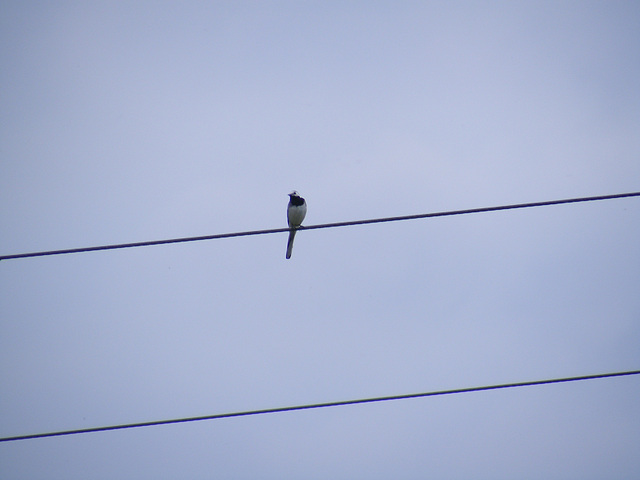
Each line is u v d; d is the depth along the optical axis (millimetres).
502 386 13156
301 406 13117
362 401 13133
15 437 12703
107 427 12906
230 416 13078
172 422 13000
